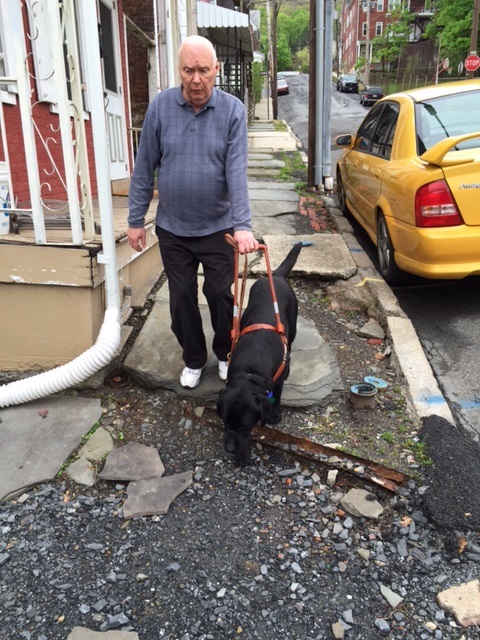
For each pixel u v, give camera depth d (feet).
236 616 6.85
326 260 17.30
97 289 11.31
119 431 10.30
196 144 9.12
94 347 10.72
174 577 7.39
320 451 9.62
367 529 8.25
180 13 26.73
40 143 15.15
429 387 11.10
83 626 6.72
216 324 10.51
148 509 8.46
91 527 8.26
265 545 7.93
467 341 13.52
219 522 8.34
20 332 11.30
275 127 72.33
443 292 16.29
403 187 14.17
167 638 6.57
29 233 11.91
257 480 9.22
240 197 9.14
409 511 8.51
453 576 7.44
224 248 9.91
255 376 8.80
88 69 9.98
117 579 7.36
